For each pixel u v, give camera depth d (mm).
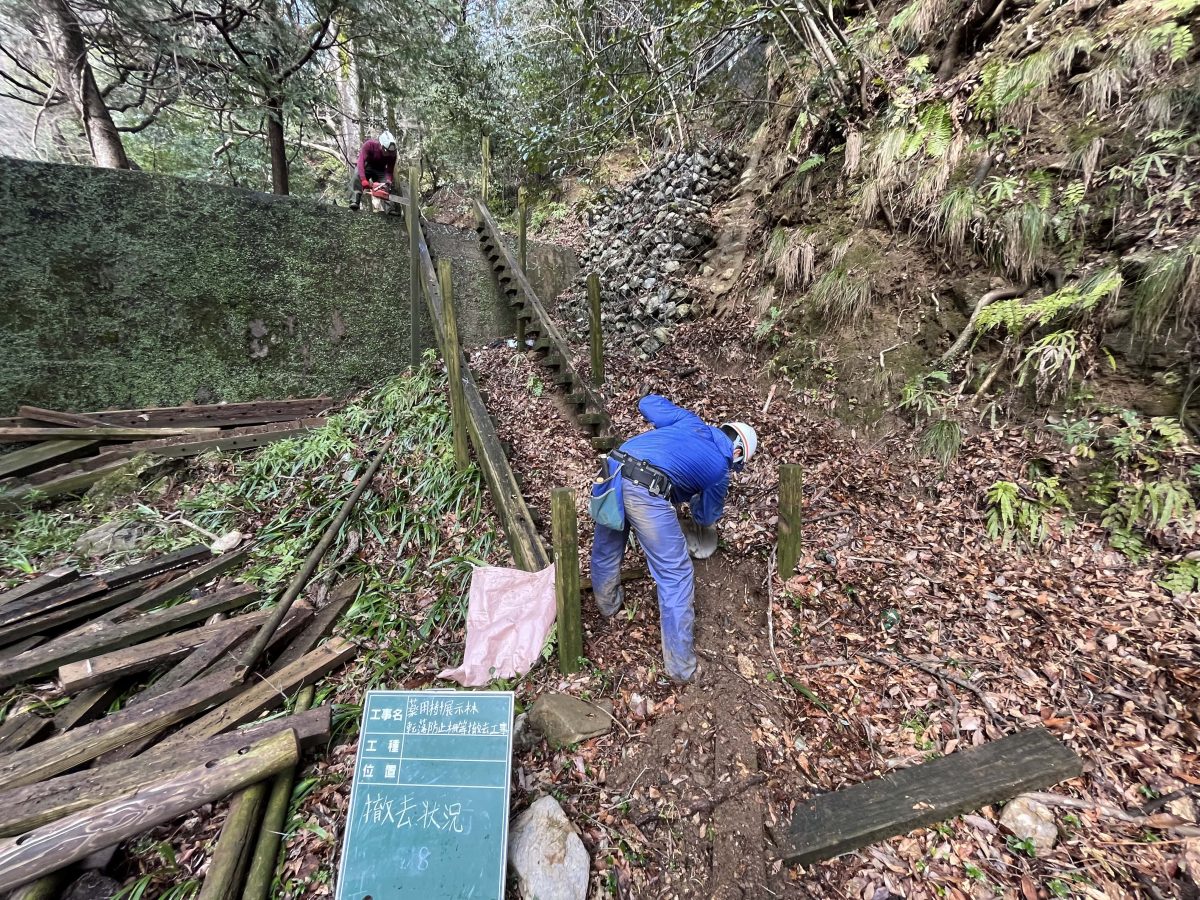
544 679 2471
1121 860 1621
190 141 8844
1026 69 3602
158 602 2934
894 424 3773
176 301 4531
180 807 1797
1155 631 2240
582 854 1748
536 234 8625
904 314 3957
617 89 6312
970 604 2586
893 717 2178
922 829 1808
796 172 5027
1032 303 3254
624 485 2338
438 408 4609
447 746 1788
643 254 6492
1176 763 1815
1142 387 2875
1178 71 3092
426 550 3396
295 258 5082
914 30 4484
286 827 1926
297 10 6746
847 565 2916
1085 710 2047
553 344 5051
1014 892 1598
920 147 4012
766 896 1701
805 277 4656
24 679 2367
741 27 5094
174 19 5457
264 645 2549
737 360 4988
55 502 3658
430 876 1635
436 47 8055
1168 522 2562
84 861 1794
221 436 4379
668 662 2389
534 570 2805
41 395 4078
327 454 4285
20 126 9547
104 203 4125
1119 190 3137
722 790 1991
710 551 3102
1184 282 2727
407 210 5605
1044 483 2967
